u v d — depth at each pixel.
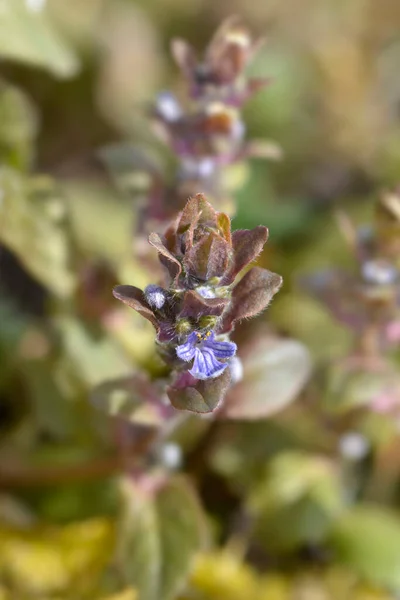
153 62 0.47
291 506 0.34
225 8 0.49
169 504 0.30
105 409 0.28
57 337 0.33
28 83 0.43
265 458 0.34
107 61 0.45
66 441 0.33
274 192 0.44
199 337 0.25
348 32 0.51
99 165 0.43
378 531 0.34
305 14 0.50
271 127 0.45
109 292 0.32
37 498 0.34
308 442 0.34
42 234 0.32
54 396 0.33
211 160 0.31
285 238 0.42
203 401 0.25
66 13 0.45
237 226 0.41
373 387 0.32
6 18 0.32
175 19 0.49
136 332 0.33
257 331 0.35
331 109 0.47
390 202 0.30
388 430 0.35
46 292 0.38
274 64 0.47
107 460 0.32
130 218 0.39
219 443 0.35
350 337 0.36
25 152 0.33
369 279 0.31
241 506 0.34
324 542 0.34
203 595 0.33
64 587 0.32
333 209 0.43
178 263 0.24
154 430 0.30
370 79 0.50
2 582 0.32
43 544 0.32
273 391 0.29
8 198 0.32
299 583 0.33
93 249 0.37
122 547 0.30
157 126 0.31
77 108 0.44
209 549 0.33
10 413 0.36
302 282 0.32
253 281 0.26
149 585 0.29
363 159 0.46
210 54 0.30
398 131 0.48
